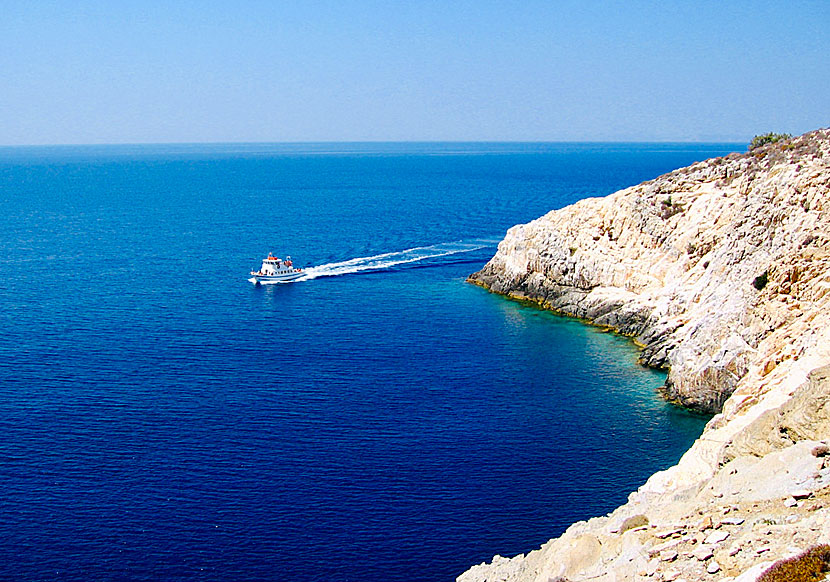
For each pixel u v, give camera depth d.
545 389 76.12
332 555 47.22
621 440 63.94
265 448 60.72
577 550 30.91
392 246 161.25
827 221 64.44
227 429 64.19
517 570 37.41
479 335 95.50
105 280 126.38
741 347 67.31
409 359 85.19
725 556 25.23
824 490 28.48
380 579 45.12
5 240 169.38
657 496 41.09
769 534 25.91
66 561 46.09
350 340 92.25
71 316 101.56
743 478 32.72
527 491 54.84
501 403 71.94
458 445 62.22
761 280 67.50
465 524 50.59
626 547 29.48
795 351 56.62
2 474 55.62
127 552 47.09
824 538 24.09
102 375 77.31
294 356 85.31
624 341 93.44
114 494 53.22
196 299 113.75
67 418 65.88
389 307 109.75
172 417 66.50
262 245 163.12
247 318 102.50
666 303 91.50
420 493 54.28
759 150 99.69
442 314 106.00
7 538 48.16
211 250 157.12
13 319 99.12
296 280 128.50
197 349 87.31
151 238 173.75
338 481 55.75
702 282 85.94
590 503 53.34
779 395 48.31
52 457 58.41
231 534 49.09
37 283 123.00
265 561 46.53
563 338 94.50
